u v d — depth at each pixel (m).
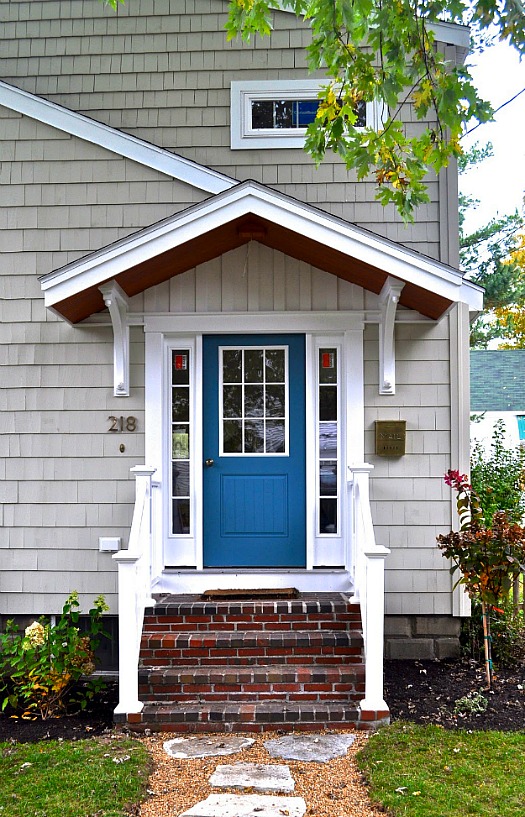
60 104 6.61
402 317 6.14
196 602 5.55
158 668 5.12
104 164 6.24
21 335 6.20
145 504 5.52
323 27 4.28
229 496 6.18
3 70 6.69
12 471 6.13
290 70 6.48
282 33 6.51
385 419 6.09
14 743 4.56
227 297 6.09
